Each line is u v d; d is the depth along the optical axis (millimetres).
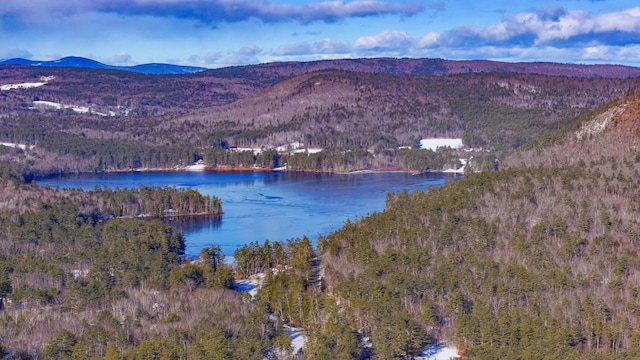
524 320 111188
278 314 133125
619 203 158000
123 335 113688
